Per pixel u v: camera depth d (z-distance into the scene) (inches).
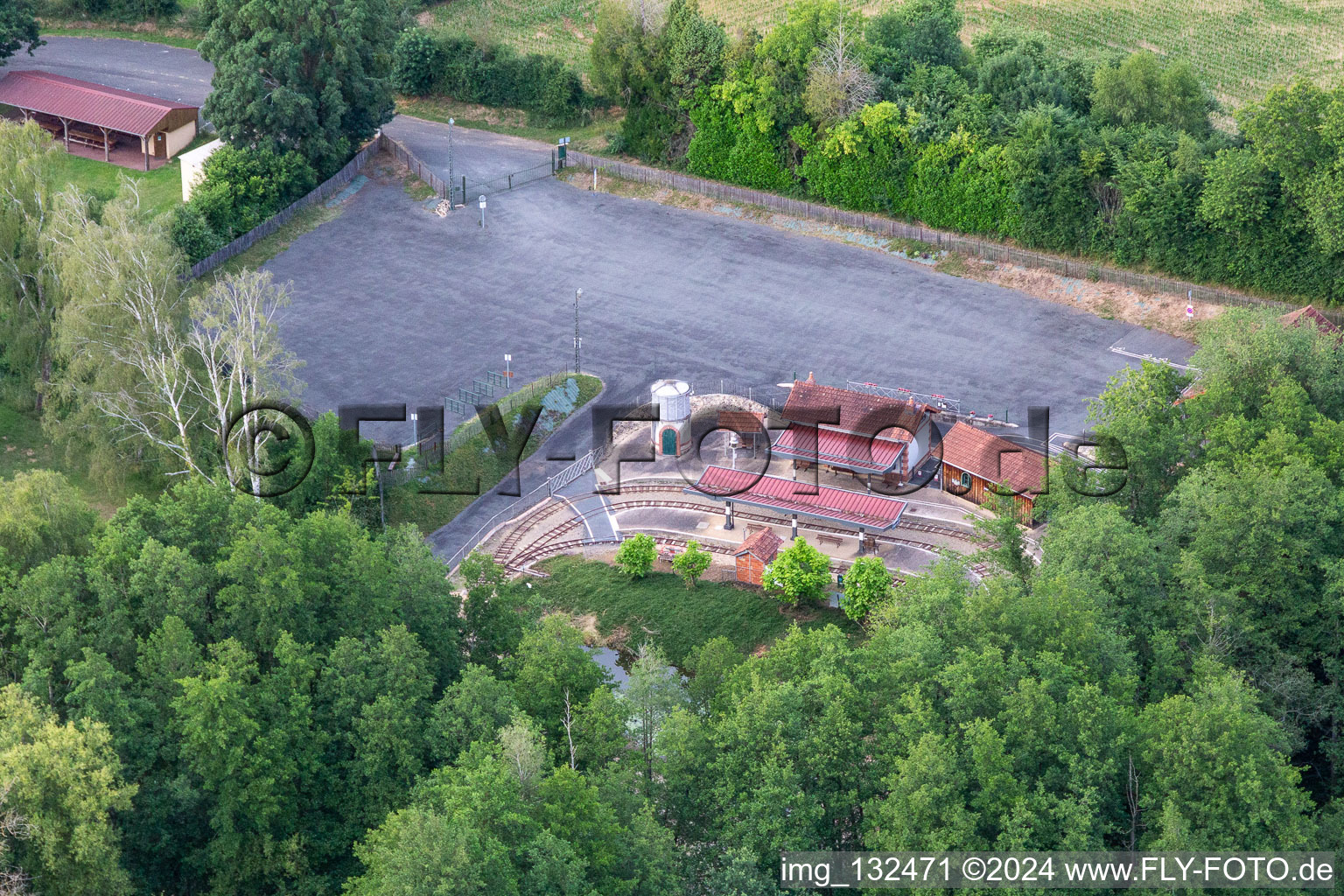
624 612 3961.6
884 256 5551.2
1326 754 3223.4
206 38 5812.0
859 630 3828.7
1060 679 2896.2
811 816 2753.4
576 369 4906.5
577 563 4128.9
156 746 2834.6
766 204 5895.7
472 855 2452.0
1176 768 2758.4
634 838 2709.2
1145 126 5280.5
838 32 5659.5
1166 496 3614.7
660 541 4200.3
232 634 3061.0
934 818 2672.2
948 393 4739.2
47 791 2559.1
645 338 5093.5
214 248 5447.8
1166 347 4911.4
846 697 2893.7
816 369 4894.2
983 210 5433.1
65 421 4158.5
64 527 3149.6
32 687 2780.5
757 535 4060.0
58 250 4116.6
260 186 5679.1
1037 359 4906.5
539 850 2549.2
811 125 5723.4
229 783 2783.0
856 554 4092.0
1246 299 5007.4
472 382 4825.3
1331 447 3590.1
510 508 4355.3
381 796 2913.4
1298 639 3358.8
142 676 2923.2
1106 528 3331.7
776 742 2815.0
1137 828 2815.0
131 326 4035.4
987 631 3041.3
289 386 4763.8
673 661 3843.5
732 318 5201.8
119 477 4074.8
